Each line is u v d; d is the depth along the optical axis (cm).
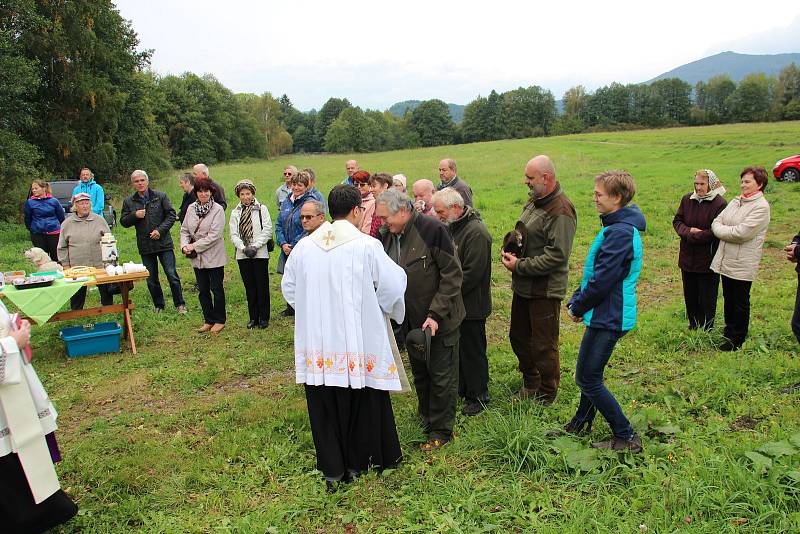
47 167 2866
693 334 605
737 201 559
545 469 371
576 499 333
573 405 467
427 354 392
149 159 3706
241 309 834
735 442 379
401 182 735
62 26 2684
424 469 390
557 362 476
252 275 733
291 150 11425
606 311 361
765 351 548
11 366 308
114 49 3147
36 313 592
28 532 326
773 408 432
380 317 370
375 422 383
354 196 378
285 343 685
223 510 360
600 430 418
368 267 365
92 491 388
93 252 777
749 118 10450
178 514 358
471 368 480
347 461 389
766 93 10312
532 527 316
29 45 2530
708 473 337
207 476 396
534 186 449
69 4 2648
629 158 3575
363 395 380
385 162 5131
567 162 3466
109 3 3044
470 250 457
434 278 419
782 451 350
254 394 549
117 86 3155
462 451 407
